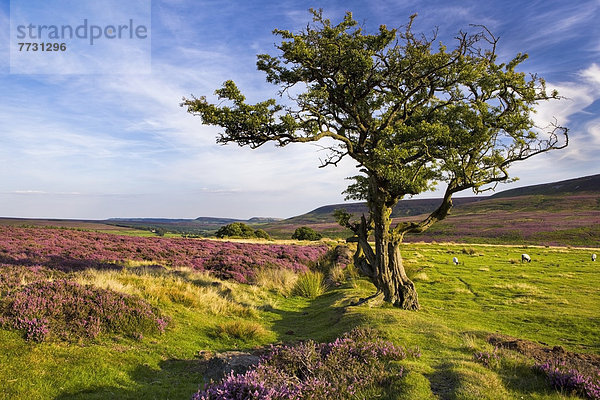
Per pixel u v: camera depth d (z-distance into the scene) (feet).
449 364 26.17
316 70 51.42
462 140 51.01
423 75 52.06
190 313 40.83
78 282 36.73
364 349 27.78
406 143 53.62
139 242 105.81
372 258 56.59
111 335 30.40
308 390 20.35
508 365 26.13
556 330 43.75
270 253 105.81
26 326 26.68
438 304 60.39
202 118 47.80
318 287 71.72
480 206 546.26
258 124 47.70
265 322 46.44
